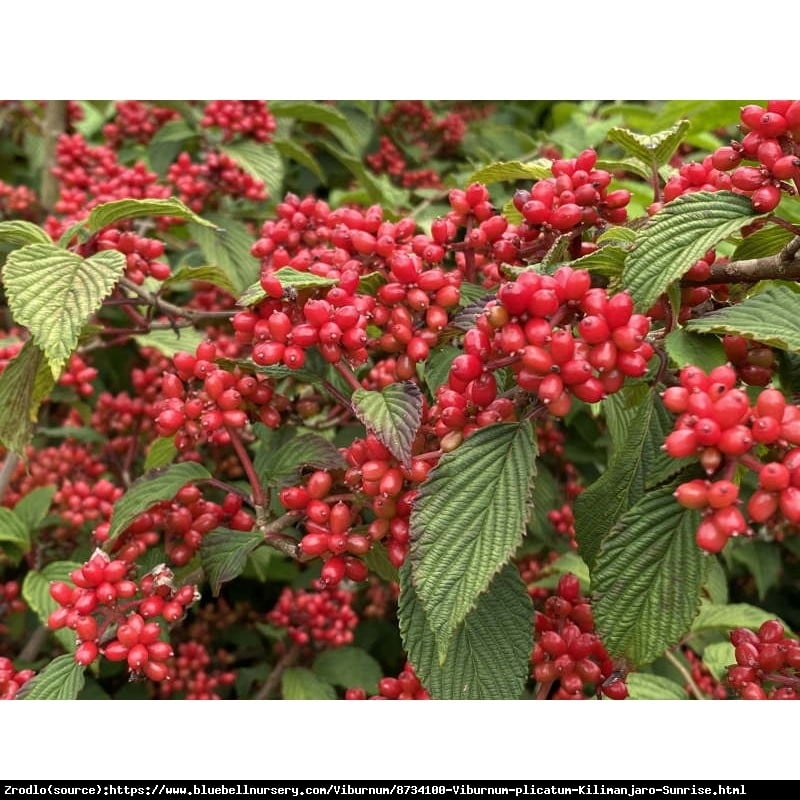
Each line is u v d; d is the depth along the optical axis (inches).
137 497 17.3
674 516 14.0
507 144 37.6
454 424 14.7
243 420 17.0
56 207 25.5
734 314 14.2
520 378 13.9
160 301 20.6
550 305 13.6
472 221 18.0
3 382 18.5
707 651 22.0
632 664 13.9
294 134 34.9
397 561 15.5
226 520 18.6
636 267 14.5
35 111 35.8
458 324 16.0
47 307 16.8
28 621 28.6
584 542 15.8
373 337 20.1
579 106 36.9
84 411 26.7
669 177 18.8
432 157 38.9
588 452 28.1
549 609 17.1
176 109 29.6
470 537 13.9
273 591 31.3
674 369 15.7
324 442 17.1
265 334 16.5
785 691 16.0
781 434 12.8
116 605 16.6
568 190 16.4
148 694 26.1
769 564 29.0
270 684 25.3
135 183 25.8
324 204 19.3
